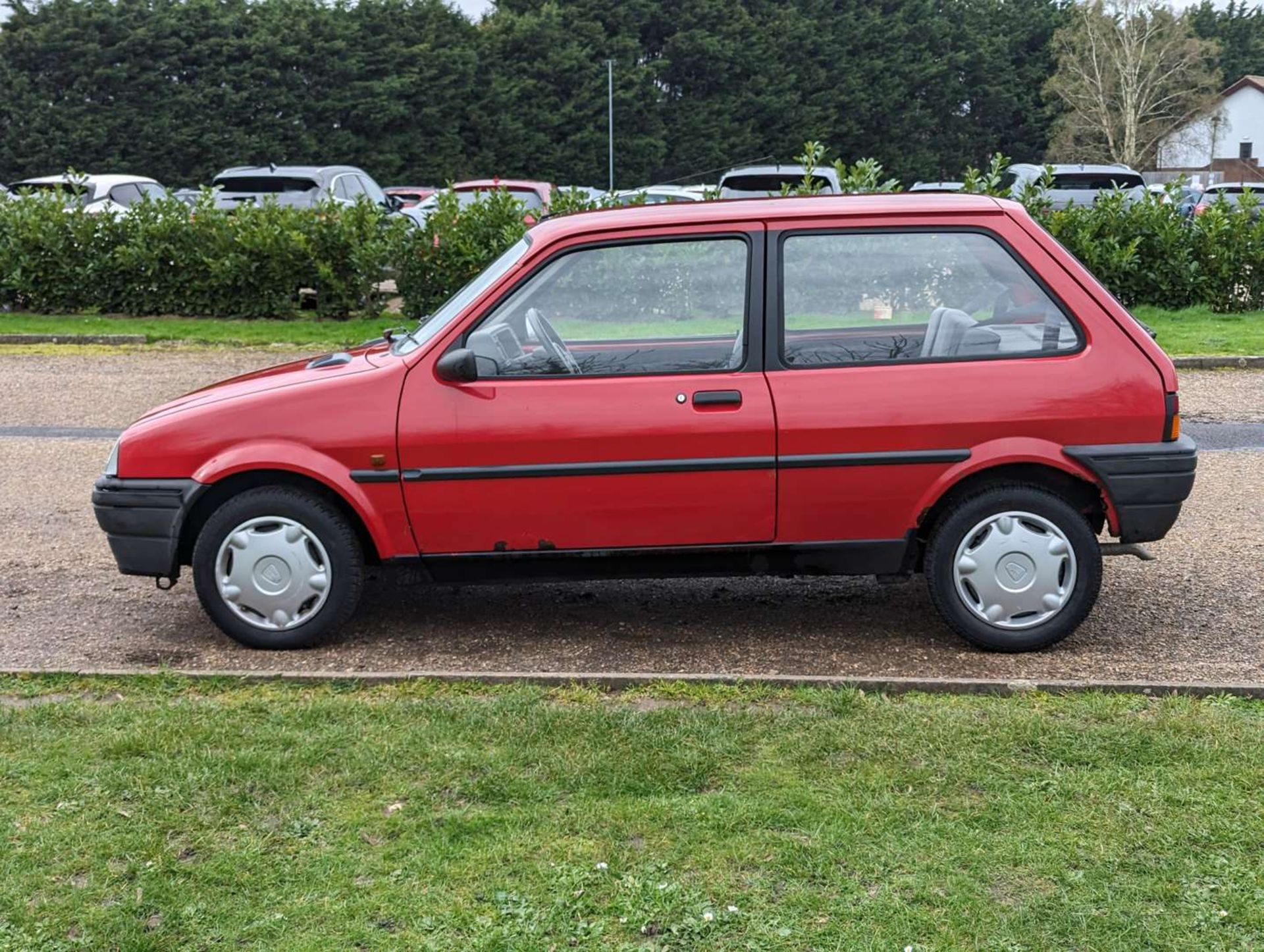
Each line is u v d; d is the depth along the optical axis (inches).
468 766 154.8
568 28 2677.2
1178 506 195.0
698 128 2736.2
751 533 196.7
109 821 141.1
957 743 159.9
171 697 180.1
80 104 2153.1
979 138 3083.2
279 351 572.7
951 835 137.5
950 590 198.2
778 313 194.2
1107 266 649.6
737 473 193.5
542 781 150.6
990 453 193.0
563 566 199.9
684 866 131.9
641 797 146.6
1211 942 118.3
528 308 196.9
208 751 157.9
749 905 124.6
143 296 674.2
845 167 664.4
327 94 2351.1
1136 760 155.2
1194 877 129.1
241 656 201.5
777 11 2797.7
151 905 125.0
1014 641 198.5
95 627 217.2
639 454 193.2
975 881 128.7
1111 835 137.1
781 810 142.6
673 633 213.3
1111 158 2768.2
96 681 185.9
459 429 193.5
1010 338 195.5
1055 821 140.3
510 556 198.4
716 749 158.2
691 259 195.3
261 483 201.8
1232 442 371.9
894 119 2886.3
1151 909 123.6
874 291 194.9
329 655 201.9
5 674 187.3
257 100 2298.2
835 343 194.7
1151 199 663.1
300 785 149.9
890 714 169.3
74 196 724.7
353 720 169.0
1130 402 192.9
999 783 149.6
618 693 180.9
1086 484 198.2
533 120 2576.3
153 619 222.1
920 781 149.9
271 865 132.3
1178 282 651.5
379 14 2427.4
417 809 144.3
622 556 198.4
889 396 192.1
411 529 197.2
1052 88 2807.6
